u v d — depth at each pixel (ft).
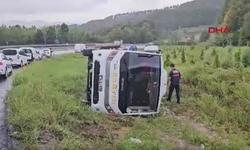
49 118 21.89
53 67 60.34
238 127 29.84
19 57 63.82
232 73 48.88
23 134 18.51
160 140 22.25
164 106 36.37
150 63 28.37
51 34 228.84
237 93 39.99
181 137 24.00
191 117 32.50
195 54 79.00
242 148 22.75
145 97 28.45
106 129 23.00
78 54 122.11
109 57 27.12
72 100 31.19
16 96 27.84
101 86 27.07
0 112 24.02
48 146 17.61
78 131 21.61
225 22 172.55
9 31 203.72
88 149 18.24
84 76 50.06
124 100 27.30
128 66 27.30
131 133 22.52
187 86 48.60
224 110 33.55
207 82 47.39
